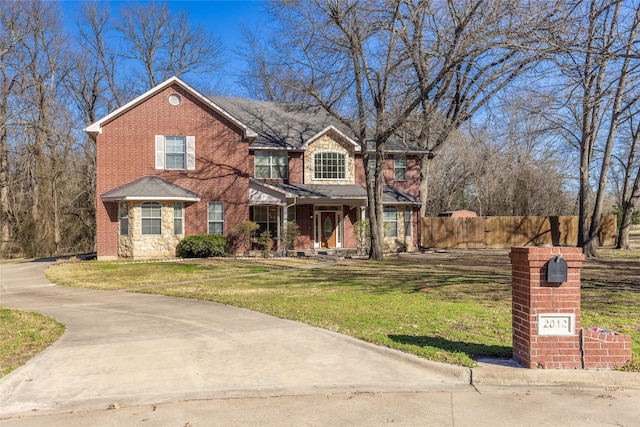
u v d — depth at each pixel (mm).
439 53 18984
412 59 19859
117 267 18734
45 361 6316
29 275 17625
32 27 34656
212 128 23469
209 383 5504
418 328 7906
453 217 32281
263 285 13734
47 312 10086
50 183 34281
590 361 5605
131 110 22625
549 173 40844
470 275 15891
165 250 22062
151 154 22750
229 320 8891
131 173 22516
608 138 24250
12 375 5578
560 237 33438
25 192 35875
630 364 5652
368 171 22234
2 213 33750
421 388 5367
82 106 39281
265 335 7664
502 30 15117
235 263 20109
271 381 5559
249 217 25219
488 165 42875
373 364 6160
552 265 5582
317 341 7234
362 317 8820
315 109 25969
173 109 23062
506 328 7875
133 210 21594
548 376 5480
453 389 5336
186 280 15320
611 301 10539
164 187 22031
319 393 5234
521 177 42250
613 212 48094
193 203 23094
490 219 32688
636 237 44344
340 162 27094
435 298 11062
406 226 28734
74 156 37719
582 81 10969
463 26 17812
